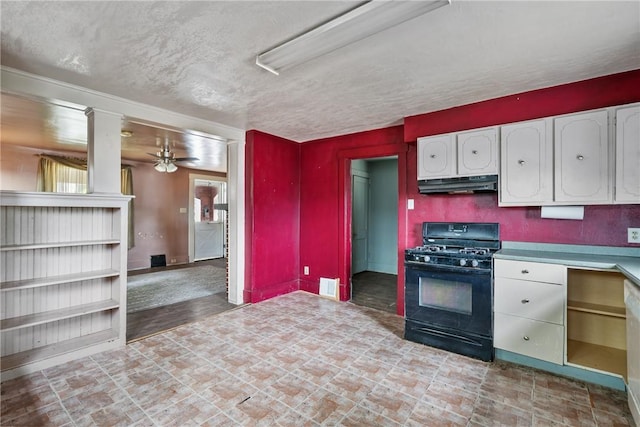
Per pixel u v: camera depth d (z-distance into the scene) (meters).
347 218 4.32
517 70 2.28
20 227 2.53
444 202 3.34
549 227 2.74
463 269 2.64
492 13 1.62
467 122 2.97
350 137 4.22
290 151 4.62
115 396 2.05
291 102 2.98
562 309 2.27
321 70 2.29
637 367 1.68
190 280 5.45
